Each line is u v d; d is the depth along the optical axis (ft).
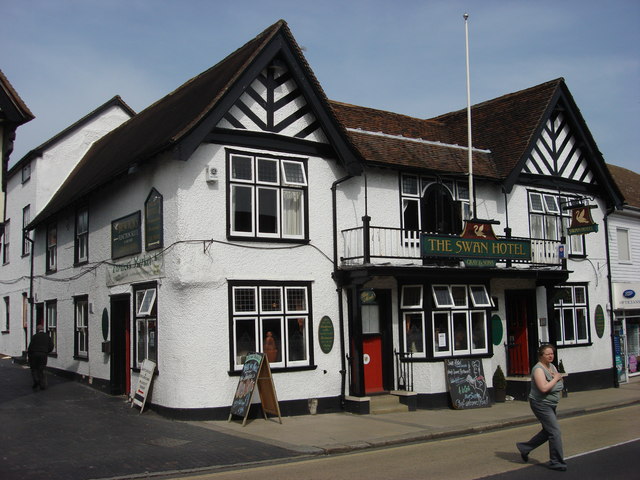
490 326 52.44
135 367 46.60
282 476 27.17
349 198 48.47
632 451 31.89
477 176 54.75
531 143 58.34
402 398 47.70
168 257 42.22
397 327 49.98
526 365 56.80
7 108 38.22
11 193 82.53
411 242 51.21
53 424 38.24
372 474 27.35
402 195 51.47
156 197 44.16
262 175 44.42
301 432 37.35
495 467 28.55
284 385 43.62
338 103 60.34
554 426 27.99
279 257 44.50
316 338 45.52
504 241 51.39
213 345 41.19
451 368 49.06
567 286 62.75
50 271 67.26
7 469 27.66
